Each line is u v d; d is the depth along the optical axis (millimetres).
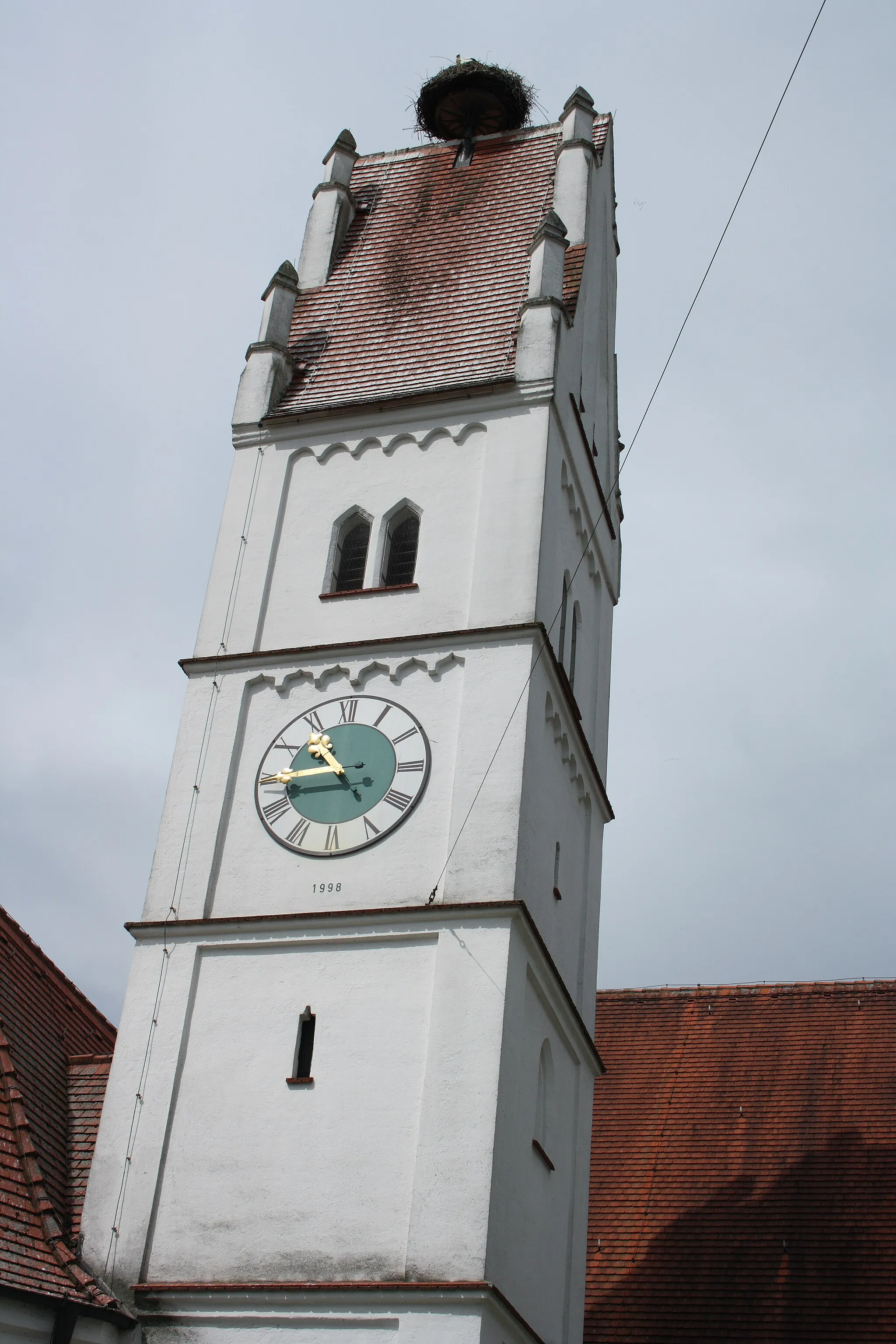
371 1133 27641
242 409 38625
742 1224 37781
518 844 30016
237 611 35188
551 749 33469
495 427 36125
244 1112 28594
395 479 36344
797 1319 35125
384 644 33281
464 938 28969
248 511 36938
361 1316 25844
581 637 38250
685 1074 43062
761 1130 40500
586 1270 35312
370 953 29516
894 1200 37406
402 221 43031
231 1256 27203
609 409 44562
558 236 39344
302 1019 29328
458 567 34281
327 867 30906
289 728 33000
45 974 34906
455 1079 27531
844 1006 44188
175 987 30203
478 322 38906
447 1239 26109
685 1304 36094
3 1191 27062
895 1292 35156
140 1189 28109
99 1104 31016
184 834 32156
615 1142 41250
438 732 31906
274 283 40875
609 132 45656
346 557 36031
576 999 33969
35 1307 25391
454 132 47781
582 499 38625
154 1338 26516
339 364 39281
